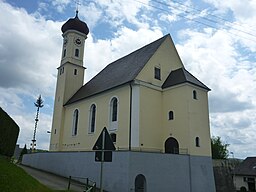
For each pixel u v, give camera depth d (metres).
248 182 42.78
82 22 40.62
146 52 28.89
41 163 27.02
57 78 39.41
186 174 20.23
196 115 23.33
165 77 27.03
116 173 17.17
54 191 12.89
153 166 17.86
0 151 16.14
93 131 28.59
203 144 22.98
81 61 39.41
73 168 21.25
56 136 35.12
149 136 23.12
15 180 10.52
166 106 24.94
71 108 34.31
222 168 26.53
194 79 25.69
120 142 23.75
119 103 25.14
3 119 15.99
